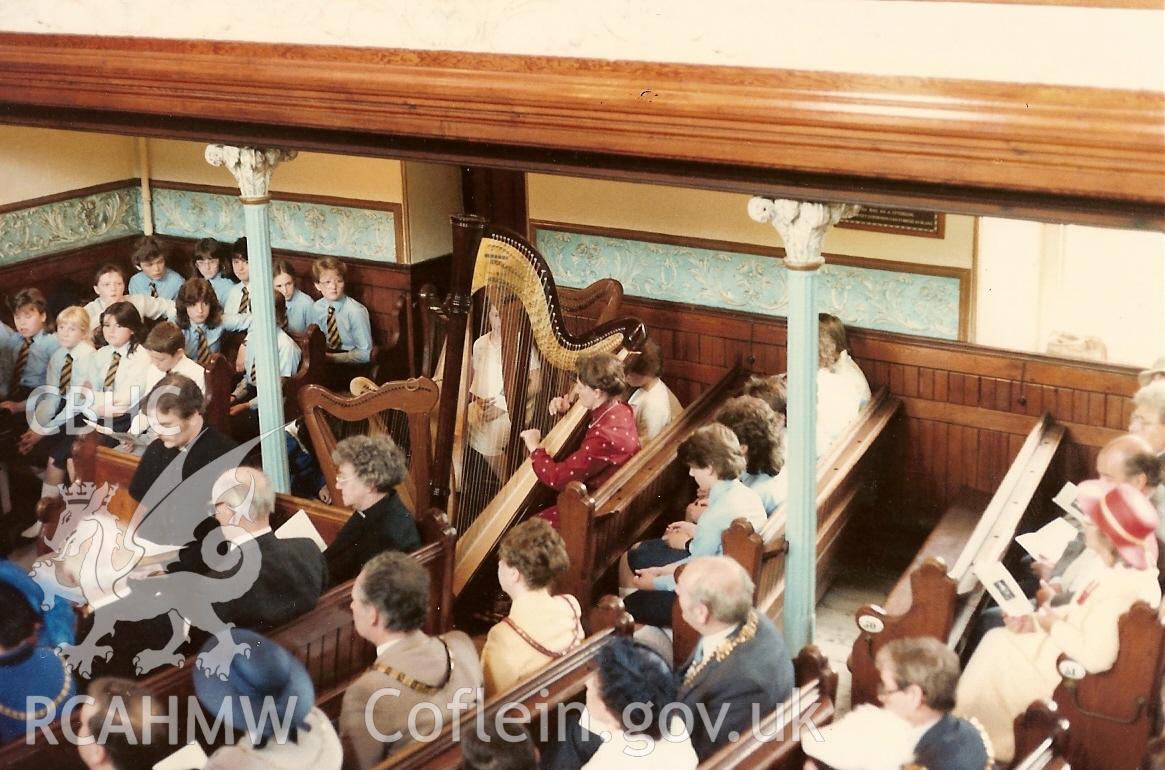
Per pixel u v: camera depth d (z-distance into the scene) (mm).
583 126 6145
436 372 8180
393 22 6641
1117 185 5055
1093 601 5914
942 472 8750
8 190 10594
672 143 5934
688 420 8383
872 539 8766
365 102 6781
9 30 8031
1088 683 5777
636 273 9828
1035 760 5453
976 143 5246
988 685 5992
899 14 5348
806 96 5551
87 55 7695
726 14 5715
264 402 8094
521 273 7562
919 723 5418
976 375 8500
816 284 6016
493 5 6312
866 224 8680
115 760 5125
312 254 10938
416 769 5051
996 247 8281
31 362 9398
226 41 7230
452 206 10672
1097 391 8156
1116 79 5000
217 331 10211
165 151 11445
